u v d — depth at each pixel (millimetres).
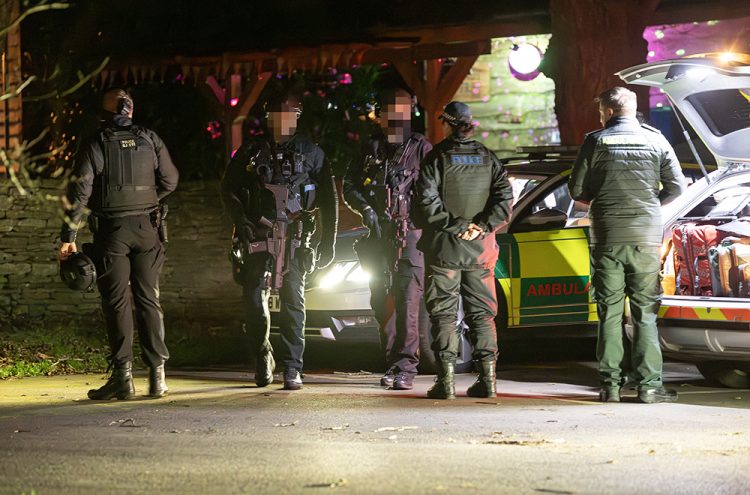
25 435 11070
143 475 8867
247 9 27703
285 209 14727
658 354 13703
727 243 14633
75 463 9438
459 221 13758
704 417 12336
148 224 13930
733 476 8750
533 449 10008
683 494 8125
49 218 24469
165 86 29766
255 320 15172
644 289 13656
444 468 9039
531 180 17750
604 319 13781
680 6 24766
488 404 13539
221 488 8336
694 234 14758
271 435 11008
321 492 8148
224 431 11305
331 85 30078
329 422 11953
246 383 16016
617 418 12234
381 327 15516
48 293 24469
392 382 15266
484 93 32219
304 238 14938
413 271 14984
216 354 20016
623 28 22453
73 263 13570
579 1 22469
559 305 16906
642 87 22484
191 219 25156
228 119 28109
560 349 20016
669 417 12328
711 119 14344
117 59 27656
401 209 14844
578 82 22641
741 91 13602
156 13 27969
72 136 27203
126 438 10820
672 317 14320
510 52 29344
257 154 14742
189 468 9133
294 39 27203
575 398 14227
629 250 13547
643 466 9133
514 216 17328
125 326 14008
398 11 27031
